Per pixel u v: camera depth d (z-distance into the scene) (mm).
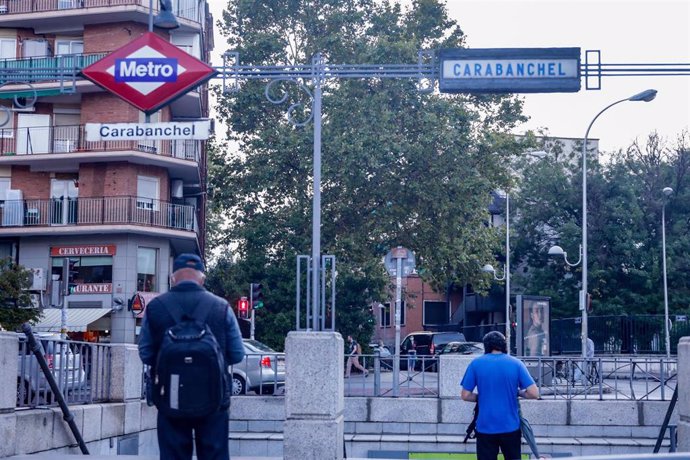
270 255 48844
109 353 15711
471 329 63906
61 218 48031
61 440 12711
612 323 52812
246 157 48562
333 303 15273
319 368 10758
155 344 7414
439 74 14234
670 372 21594
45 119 47875
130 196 47250
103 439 14477
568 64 14164
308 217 46656
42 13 47250
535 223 69438
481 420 10188
